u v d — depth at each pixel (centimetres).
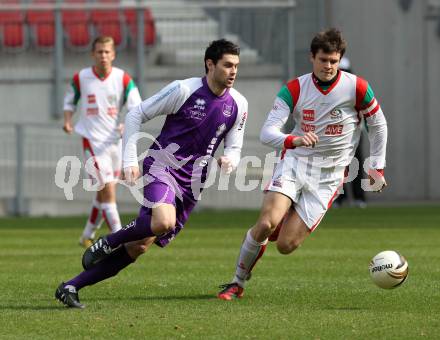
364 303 2245
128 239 2138
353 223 4825
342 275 2800
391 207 6131
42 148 5738
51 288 2523
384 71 6844
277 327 1923
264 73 6138
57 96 6047
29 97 6041
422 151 6906
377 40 6838
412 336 1830
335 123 2322
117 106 3594
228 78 2153
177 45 6456
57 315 2073
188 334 1853
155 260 3222
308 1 6291
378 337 1822
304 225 2333
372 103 2311
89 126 3584
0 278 2736
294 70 6281
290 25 6131
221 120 2211
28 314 2088
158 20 6325
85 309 2156
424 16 6844
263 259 3241
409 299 2306
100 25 6288
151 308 2172
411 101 6881
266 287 2536
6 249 3619
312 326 1934
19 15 6494
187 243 3847
